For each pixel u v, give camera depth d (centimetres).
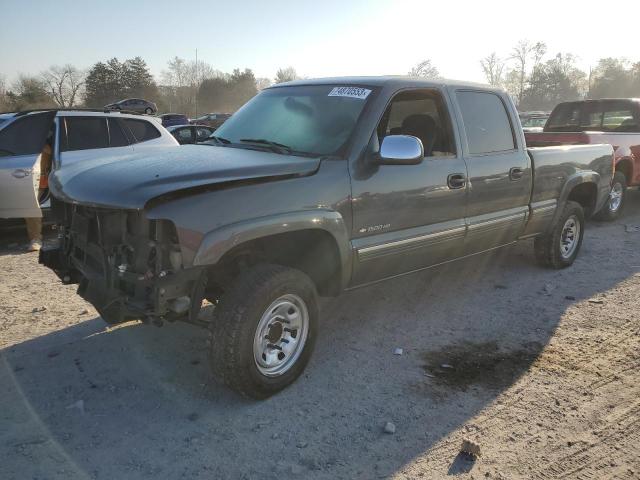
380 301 549
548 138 884
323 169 376
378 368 407
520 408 353
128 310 330
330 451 308
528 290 582
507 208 536
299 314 371
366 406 354
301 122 429
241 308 332
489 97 523
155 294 315
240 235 325
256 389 348
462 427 332
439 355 430
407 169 426
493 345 448
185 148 425
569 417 343
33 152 756
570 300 552
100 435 319
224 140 454
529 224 570
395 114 468
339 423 335
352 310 525
